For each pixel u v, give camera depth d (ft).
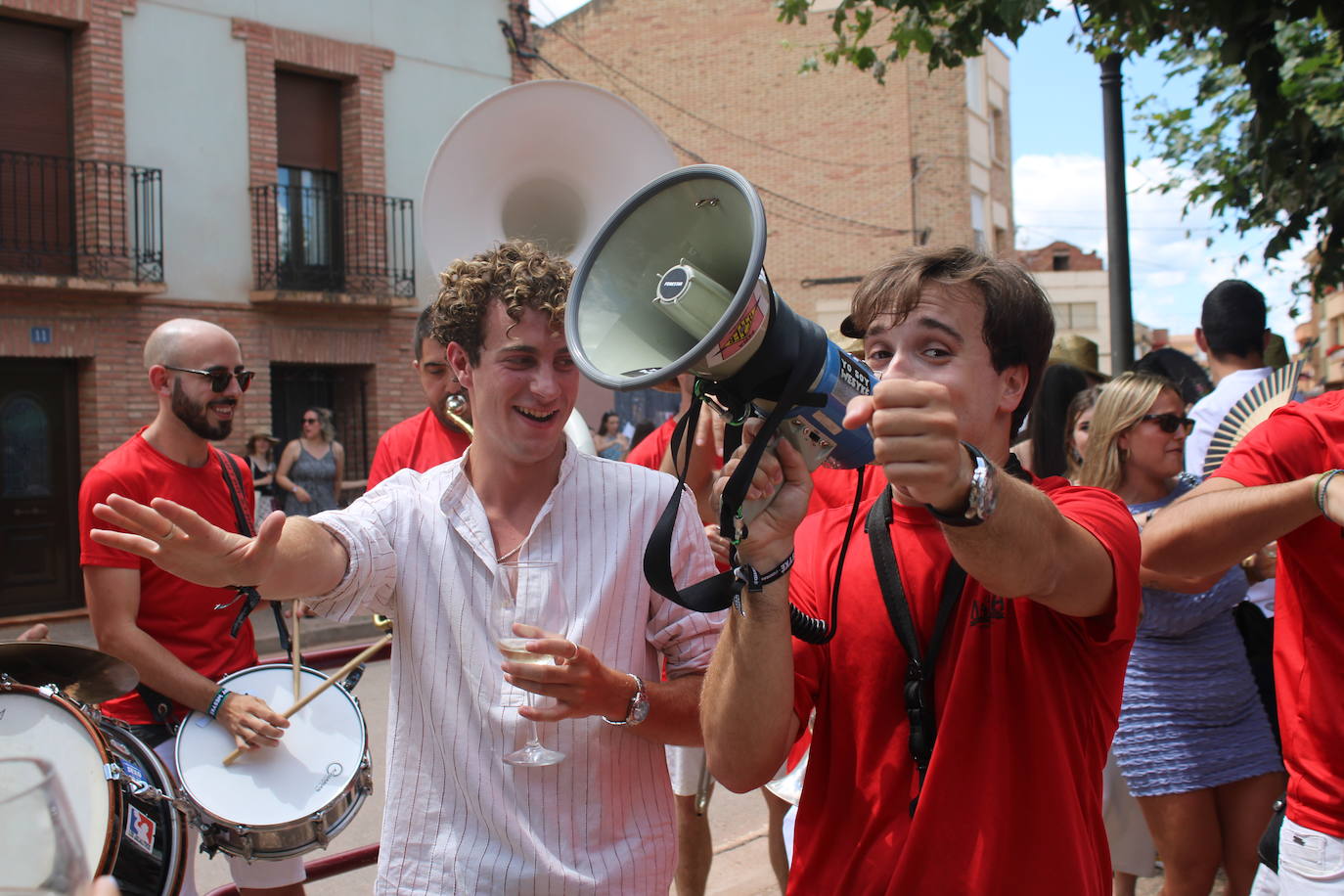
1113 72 18.54
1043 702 5.07
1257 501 6.79
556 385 6.45
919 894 5.06
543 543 6.52
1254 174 17.44
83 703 7.24
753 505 5.03
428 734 6.38
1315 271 16.80
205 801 8.29
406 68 39.91
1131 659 10.03
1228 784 9.86
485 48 41.98
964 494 4.19
